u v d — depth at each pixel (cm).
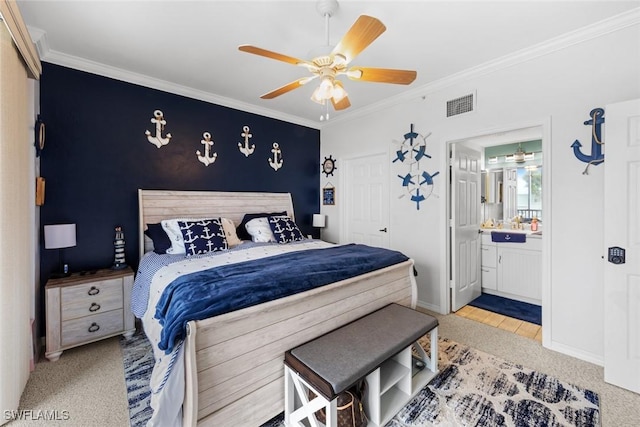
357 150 411
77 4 184
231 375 144
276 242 339
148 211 298
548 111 236
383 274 237
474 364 216
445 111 305
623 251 188
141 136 300
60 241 229
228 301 145
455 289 323
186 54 250
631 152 186
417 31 215
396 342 171
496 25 208
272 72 285
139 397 180
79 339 231
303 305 176
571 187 225
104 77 276
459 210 330
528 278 353
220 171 362
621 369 188
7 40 151
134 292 251
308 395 162
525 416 163
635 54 197
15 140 163
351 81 307
